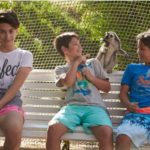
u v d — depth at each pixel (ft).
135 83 16.85
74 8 24.70
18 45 24.63
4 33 16.76
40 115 18.06
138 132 15.44
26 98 18.30
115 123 17.62
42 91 18.22
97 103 16.81
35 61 24.41
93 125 15.80
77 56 17.20
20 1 24.75
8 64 16.97
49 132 15.72
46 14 24.68
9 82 16.90
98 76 17.30
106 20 24.56
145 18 24.23
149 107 16.35
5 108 16.17
